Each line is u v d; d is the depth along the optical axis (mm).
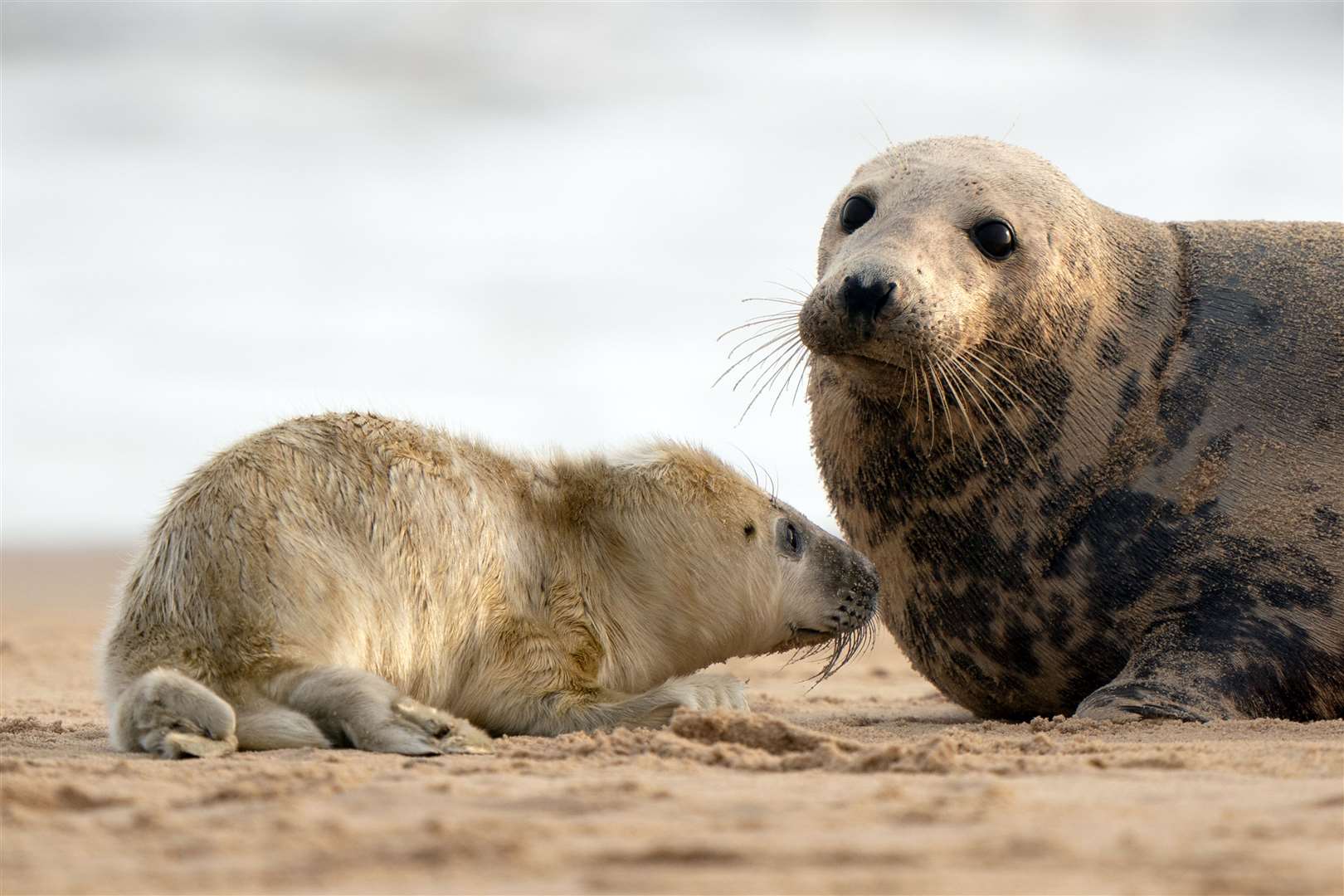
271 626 11281
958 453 15211
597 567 13609
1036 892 6207
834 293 14016
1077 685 15477
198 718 10578
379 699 10977
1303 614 14406
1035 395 15203
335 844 7109
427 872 6562
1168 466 15086
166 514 11930
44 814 8094
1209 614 14570
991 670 15766
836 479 16266
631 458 14305
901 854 6863
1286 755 10375
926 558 15727
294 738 10859
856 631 15156
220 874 6566
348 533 11844
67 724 15328
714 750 10203
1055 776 9484
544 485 13727
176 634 11328
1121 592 14914
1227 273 16234
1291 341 15555
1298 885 6344
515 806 8172
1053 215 15406
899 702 19453
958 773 9586
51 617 35625
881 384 14836
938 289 14266
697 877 6434
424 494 12352
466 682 12570
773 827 7508
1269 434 15094
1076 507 15125
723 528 14070
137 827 7586
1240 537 14711
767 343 16656
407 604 12031
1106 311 15609
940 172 15570
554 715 12398
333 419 12547
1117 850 7000
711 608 14016
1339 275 16047
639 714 12320
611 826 7500
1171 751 10555
